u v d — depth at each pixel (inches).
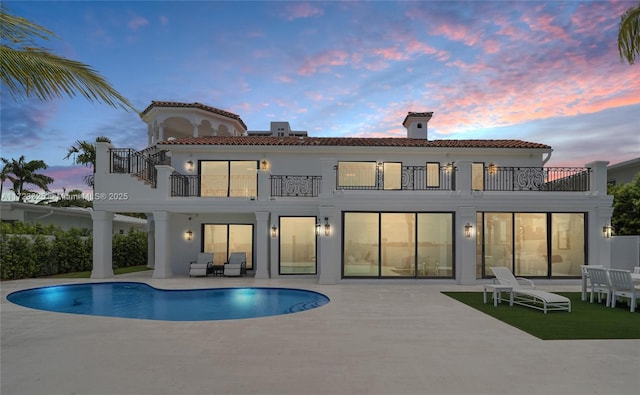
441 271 565.6
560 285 553.6
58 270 685.9
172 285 533.3
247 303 442.3
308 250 645.3
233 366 207.5
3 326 305.0
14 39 197.8
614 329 291.6
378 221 568.4
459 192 561.3
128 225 1172.5
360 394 170.2
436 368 204.5
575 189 592.1
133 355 227.0
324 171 560.1
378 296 445.4
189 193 692.7
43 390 174.4
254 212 624.7
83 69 218.8
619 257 576.4
